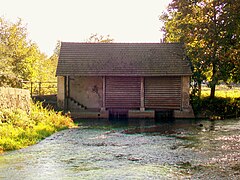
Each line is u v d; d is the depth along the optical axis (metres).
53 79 50.41
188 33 36.44
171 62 36.56
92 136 23.08
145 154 17.05
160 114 36.38
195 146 19.12
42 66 49.25
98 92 38.09
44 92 41.72
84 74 35.53
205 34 33.88
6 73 30.52
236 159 15.77
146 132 25.23
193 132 24.89
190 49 36.12
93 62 36.81
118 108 36.78
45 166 14.55
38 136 21.39
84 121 32.62
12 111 22.48
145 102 36.53
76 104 37.00
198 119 34.06
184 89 35.59
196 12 36.81
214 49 34.34
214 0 32.53
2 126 19.83
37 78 44.81
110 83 36.88
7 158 15.94
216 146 19.03
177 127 27.98
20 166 14.52
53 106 35.50
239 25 30.56
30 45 45.28
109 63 36.69
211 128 26.91
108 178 12.79
